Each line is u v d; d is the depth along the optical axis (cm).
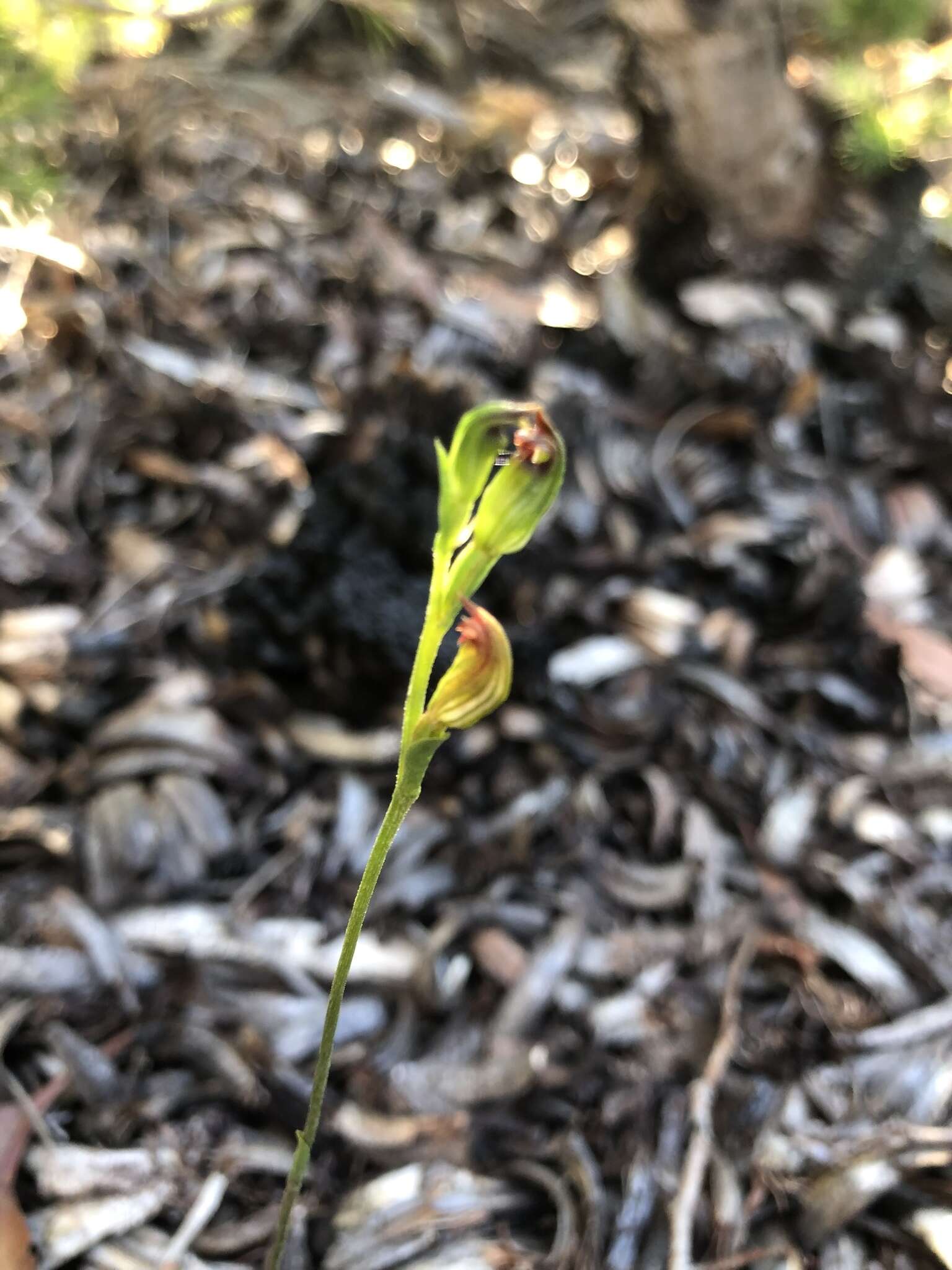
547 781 19
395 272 30
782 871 18
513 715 19
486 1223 13
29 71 25
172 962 15
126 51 37
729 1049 15
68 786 17
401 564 19
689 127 28
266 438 24
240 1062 14
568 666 20
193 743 18
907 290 31
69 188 29
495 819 18
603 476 24
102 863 16
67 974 15
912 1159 14
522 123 38
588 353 28
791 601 22
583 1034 15
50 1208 13
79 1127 14
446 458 8
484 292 30
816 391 27
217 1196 13
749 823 19
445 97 40
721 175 29
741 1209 13
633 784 19
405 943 16
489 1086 15
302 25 40
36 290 28
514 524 8
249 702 19
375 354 27
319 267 30
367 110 39
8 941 15
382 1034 15
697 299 29
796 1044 15
